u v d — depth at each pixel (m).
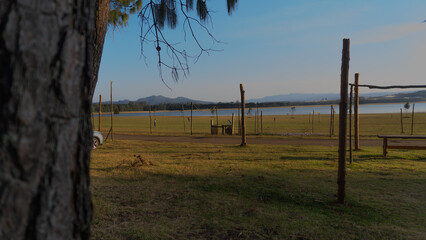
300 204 4.71
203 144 14.59
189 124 38.41
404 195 5.25
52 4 0.83
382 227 3.72
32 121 0.79
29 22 0.78
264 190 5.45
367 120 37.91
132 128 30.67
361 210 4.42
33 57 0.79
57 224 0.86
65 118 0.88
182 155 10.70
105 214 4.05
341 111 4.75
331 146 13.44
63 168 0.88
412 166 8.29
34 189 0.80
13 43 0.76
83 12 0.95
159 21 3.91
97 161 8.79
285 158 9.87
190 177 6.57
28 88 0.78
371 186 5.89
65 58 0.87
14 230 0.77
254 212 4.23
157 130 27.30
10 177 0.76
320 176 6.79
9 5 0.76
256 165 8.34
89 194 1.03
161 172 7.09
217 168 7.77
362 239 3.34
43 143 0.82
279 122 39.72
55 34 0.84
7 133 0.75
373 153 10.80
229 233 3.49
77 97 0.92
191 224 3.77
